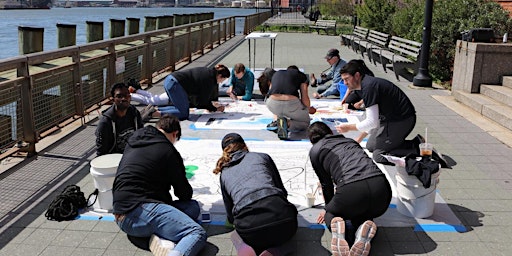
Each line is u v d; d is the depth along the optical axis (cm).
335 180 388
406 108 516
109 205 445
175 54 1313
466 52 901
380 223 418
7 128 555
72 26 943
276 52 1702
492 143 647
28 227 416
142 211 372
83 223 422
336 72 904
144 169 382
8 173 536
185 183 407
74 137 671
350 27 2839
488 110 773
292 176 520
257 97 914
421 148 442
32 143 590
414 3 1438
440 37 1124
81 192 453
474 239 394
